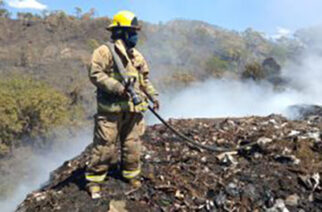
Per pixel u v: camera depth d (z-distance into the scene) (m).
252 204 3.88
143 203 3.98
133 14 3.83
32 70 54.44
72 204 3.98
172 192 4.11
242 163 4.52
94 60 3.70
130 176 4.19
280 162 4.41
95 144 3.95
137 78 3.87
